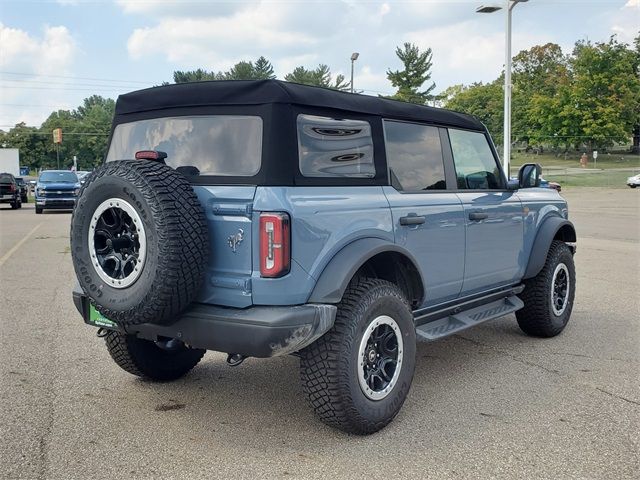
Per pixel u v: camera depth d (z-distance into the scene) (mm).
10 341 5848
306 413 4145
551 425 3924
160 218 3215
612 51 58812
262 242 3354
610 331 6285
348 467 3367
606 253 11859
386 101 4316
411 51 63125
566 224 6070
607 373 4957
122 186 3307
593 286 8594
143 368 4570
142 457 3482
